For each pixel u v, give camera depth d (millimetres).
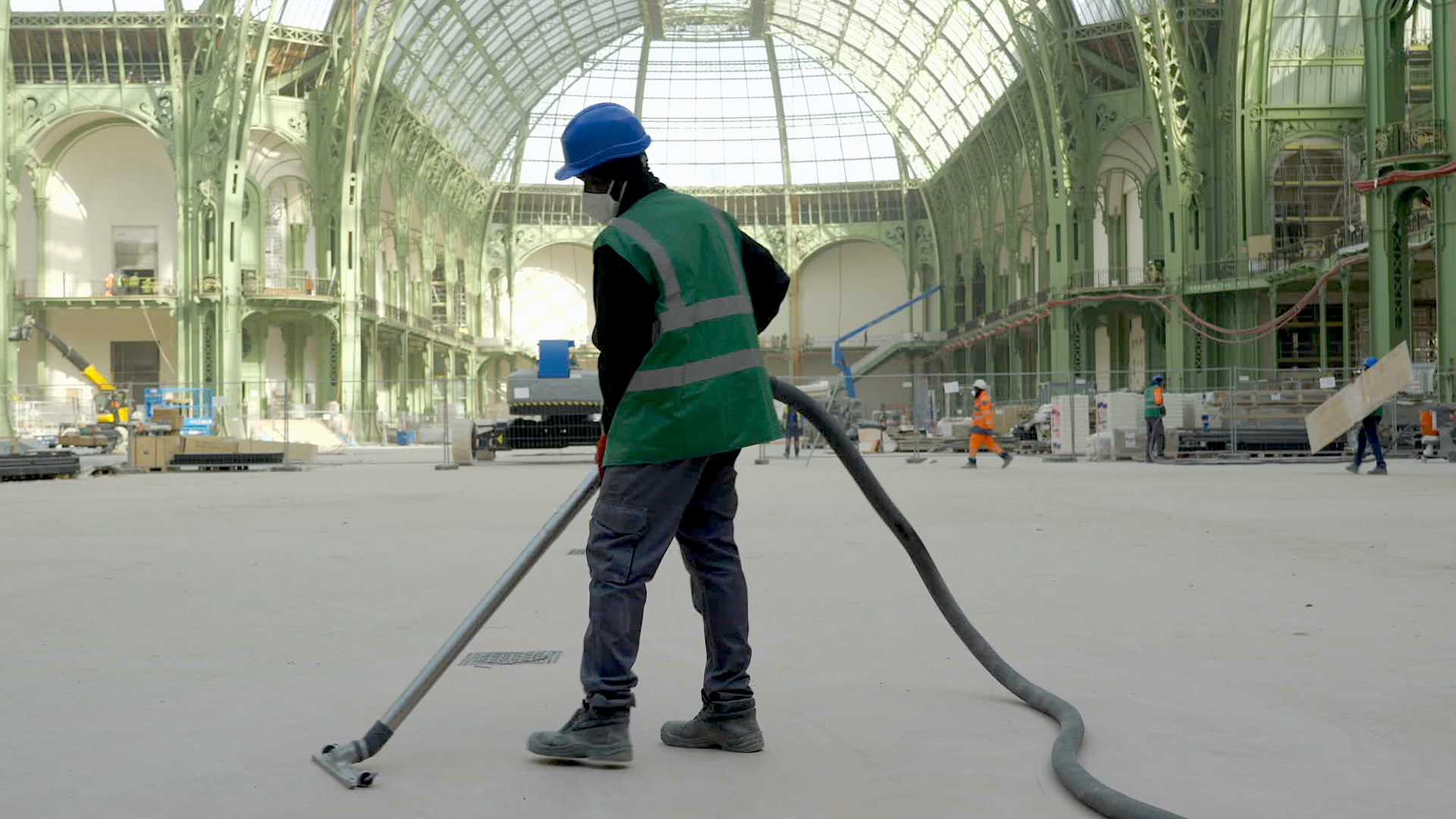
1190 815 2752
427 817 2812
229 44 48375
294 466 27359
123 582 7328
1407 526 10188
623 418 3252
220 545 9648
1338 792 2928
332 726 3721
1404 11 29234
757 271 3529
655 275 3238
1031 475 20234
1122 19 49031
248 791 3023
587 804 2902
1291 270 41344
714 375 3248
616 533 3254
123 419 38062
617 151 3314
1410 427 26812
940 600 3885
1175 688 4129
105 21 48531
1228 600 6160
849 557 8312
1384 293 29281
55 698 4145
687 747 3424
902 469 23656
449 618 5902
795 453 33250
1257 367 45344
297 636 5406
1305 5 43000
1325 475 19125
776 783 3059
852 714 3814
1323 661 4582
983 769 3166
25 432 47906
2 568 8109
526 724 3725
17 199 49812
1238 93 43781
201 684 4379
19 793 3016
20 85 49719
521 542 9789
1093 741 3426
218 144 49438
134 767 3256
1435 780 3027
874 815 2791
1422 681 4203
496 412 44781
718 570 3408
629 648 3254
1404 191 29250
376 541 9977
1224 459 26094
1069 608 5949
